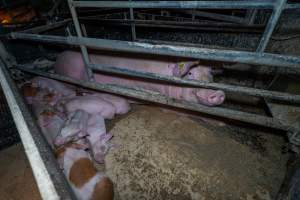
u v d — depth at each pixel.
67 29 3.29
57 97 2.78
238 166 1.88
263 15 3.07
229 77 3.10
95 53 2.92
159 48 1.31
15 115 1.33
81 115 2.31
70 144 1.98
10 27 2.98
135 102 2.73
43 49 3.46
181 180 1.82
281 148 2.02
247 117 1.50
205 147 2.09
